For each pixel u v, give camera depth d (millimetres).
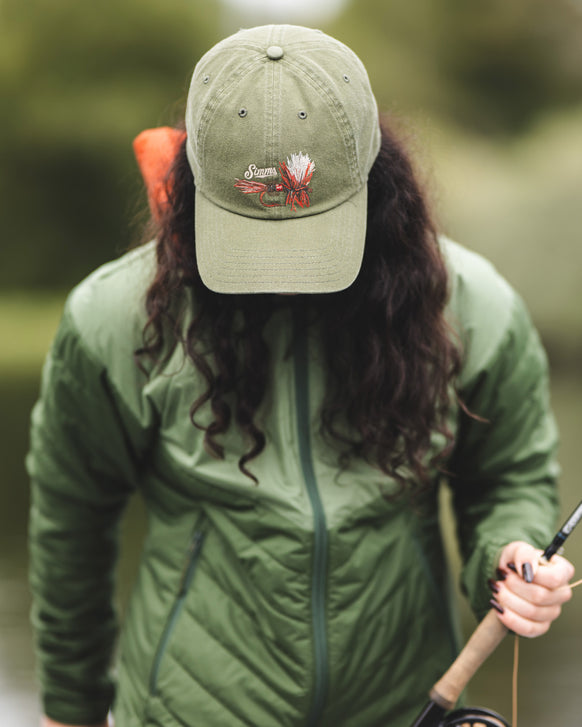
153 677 1423
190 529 1420
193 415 1371
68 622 1592
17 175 23250
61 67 23453
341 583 1346
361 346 1356
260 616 1360
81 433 1460
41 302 22344
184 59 23984
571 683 3029
